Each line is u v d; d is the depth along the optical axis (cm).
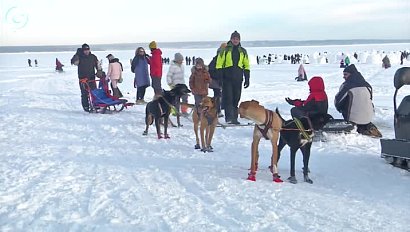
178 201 529
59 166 700
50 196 548
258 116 600
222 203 521
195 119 836
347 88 918
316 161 734
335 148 816
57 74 3809
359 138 873
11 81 2936
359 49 10700
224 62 1069
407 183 603
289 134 610
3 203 523
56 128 1066
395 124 702
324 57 5138
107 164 716
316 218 472
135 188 581
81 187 586
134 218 472
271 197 546
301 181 619
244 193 561
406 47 11525
